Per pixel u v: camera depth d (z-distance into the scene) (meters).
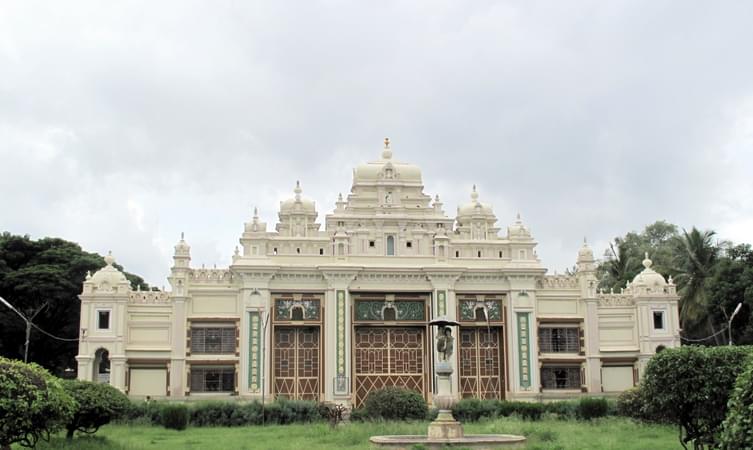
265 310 55.25
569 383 57.94
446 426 30.64
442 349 32.34
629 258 82.56
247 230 56.97
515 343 57.09
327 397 54.66
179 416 42.56
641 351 57.84
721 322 63.97
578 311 58.69
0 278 64.12
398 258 57.59
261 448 30.36
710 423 25.92
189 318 54.97
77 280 67.19
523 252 59.38
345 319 55.69
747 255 65.44
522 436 31.95
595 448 29.05
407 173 61.84
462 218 61.84
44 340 67.38
